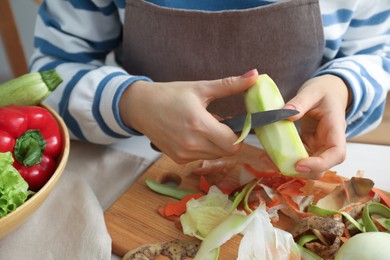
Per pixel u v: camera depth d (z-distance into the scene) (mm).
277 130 522
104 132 714
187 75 776
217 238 541
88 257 546
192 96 586
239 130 563
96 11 820
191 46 743
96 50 860
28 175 567
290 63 761
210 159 635
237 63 753
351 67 725
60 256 550
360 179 603
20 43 1384
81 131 729
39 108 601
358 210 593
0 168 506
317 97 602
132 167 712
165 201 640
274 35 725
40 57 848
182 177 684
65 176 656
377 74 754
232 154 608
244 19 707
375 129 806
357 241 500
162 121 607
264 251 527
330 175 628
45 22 838
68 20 818
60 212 600
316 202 626
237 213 566
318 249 546
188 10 711
